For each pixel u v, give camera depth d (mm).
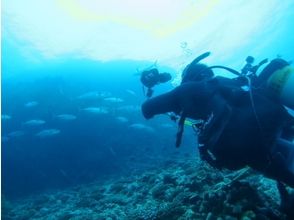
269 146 2279
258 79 2830
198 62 2957
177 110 2832
